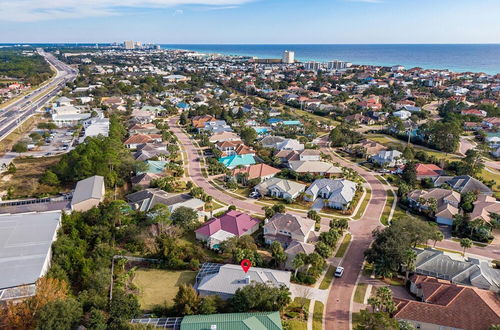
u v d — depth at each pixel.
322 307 70.25
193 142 193.12
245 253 81.06
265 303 65.38
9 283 66.31
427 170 140.62
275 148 170.88
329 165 145.38
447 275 77.50
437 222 106.19
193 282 76.81
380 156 157.50
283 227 94.31
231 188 128.12
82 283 73.81
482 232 94.88
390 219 107.75
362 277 80.25
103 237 90.62
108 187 126.69
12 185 126.75
